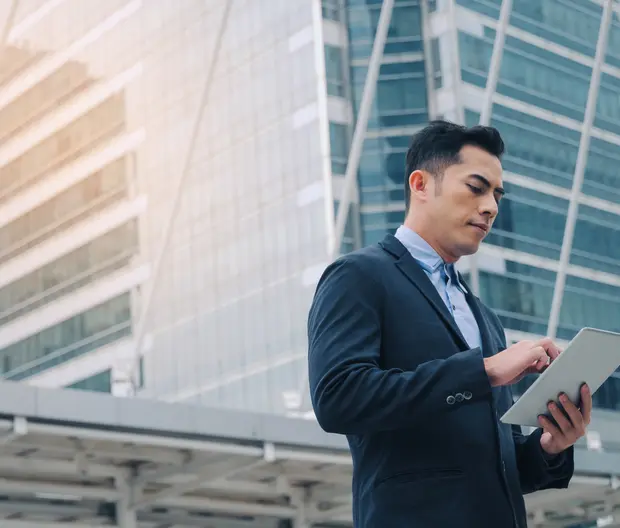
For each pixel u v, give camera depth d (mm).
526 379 27766
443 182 2799
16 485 13930
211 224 35969
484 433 2600
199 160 36719
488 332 2854
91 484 14750
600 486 17500
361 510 2633
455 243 2791
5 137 42125
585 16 34688
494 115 32344
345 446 14430
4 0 24969
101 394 12625
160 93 37938
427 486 2545
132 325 37375
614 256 33469
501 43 24672
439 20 33750
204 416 13430
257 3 35781
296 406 31984
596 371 2482
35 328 40719
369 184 33281
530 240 31797
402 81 33625
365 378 2516
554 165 32719
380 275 2697
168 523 15820
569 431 2557
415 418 2480
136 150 38250
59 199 40250
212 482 15070
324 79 33750
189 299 36219
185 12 37531
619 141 34188
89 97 40000
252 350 34000
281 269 33656
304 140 33875
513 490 2639
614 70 34656
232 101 36031
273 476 15531
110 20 39312
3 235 42062
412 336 2645
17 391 11992
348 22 34531
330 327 2646
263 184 34688
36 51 41500
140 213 37938
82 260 39344
